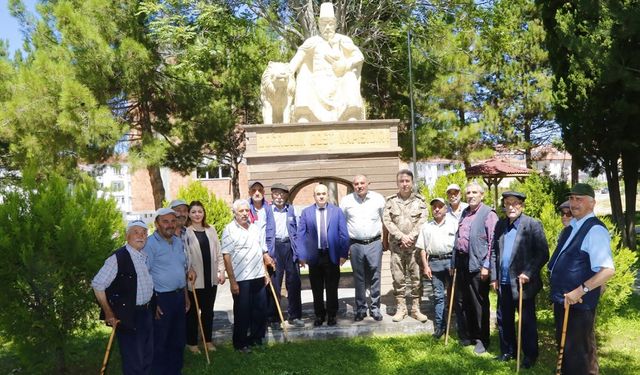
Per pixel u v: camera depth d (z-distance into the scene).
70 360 6.16
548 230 6.54
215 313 8.03
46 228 5.58
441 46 17.02
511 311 5.66
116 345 6.82
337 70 8.98
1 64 14.23
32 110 13.15
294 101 8.86
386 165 8.39
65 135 13.54
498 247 5.72
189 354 6.28
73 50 13.98
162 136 17.09
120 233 6.22
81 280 5.76
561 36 11.73
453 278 6.32
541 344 6.38
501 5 16.61
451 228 6.51
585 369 4.52
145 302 4.68
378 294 7.00
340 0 15.29
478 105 21.91
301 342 6.59
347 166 8.33
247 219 6.23
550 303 6.38
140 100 15.66
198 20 14.41
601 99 12.47
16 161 14.05
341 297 8.40
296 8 15.36
